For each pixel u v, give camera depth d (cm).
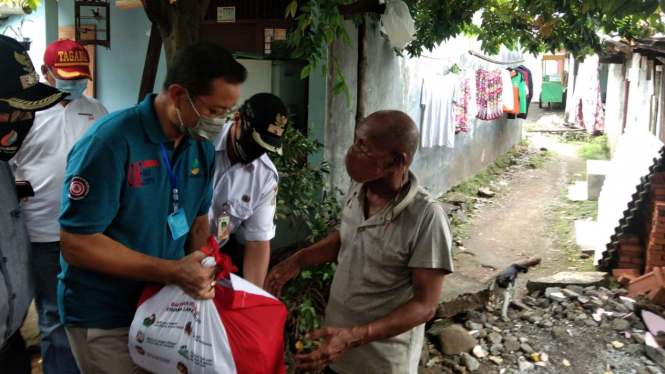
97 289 193
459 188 1027
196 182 210
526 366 446
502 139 1307
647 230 603
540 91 2228
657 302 528
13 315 193
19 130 177
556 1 496
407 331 221
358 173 204
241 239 386
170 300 186
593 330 498
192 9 347
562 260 701
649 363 452
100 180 175
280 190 446
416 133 202
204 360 179
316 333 196
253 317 187
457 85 898
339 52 554
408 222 211
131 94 691
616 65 1321
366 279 223
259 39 653
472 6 548
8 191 197
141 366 192
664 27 592
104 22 685
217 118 187
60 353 320
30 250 208
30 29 692
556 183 1117
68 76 318
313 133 544
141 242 194
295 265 253
